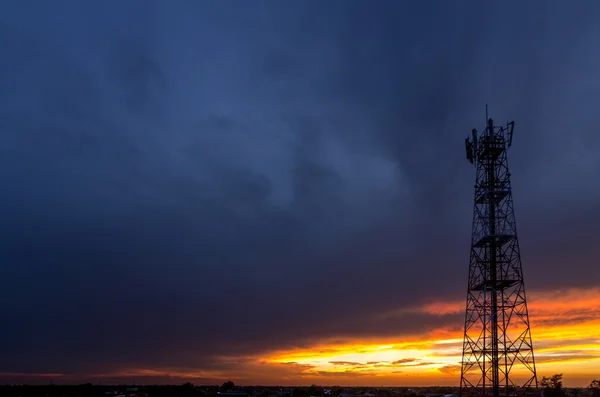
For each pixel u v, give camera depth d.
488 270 85.50
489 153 88.19
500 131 88.00
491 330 83.00
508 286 82.94
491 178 87.62
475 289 85.88
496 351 82.19
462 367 84.50
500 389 82.44
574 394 176.62
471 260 86.88
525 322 81.12
